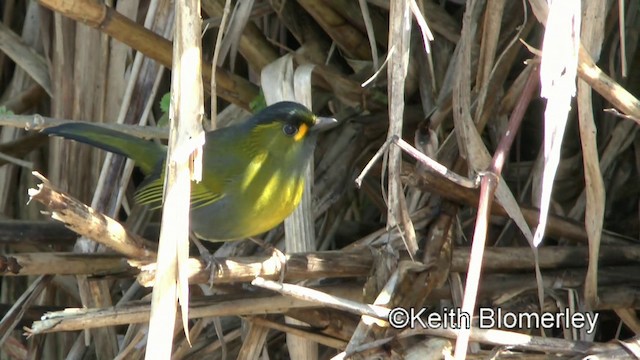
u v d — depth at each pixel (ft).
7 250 39.88
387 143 28.58
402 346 30.81
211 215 33.30
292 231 33.96
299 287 28.04
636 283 35.45
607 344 30.71
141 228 39.04
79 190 39.34
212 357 35.99
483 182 27.55
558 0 24.36
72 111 39.06
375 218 42.04
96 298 34.55
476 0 37.78
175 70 24.62
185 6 24.75
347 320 32.76
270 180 32.71
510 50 35.55
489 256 34.73
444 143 35.19
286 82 36.19
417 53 40.81
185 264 23.84
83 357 38.40
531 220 35.83
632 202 40.22
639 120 28.60
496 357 30.89
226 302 31.09
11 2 43.78
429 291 32.53
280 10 41.83
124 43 35.47
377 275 32.07
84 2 33.27
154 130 36.70
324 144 40.88
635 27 39.14
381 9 42.01
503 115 37.06
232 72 38.50
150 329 23.52
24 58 40.91
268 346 37.81
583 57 28.17
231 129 33.71
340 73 40.65
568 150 39.78
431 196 34.73
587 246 36.42
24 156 42.29
